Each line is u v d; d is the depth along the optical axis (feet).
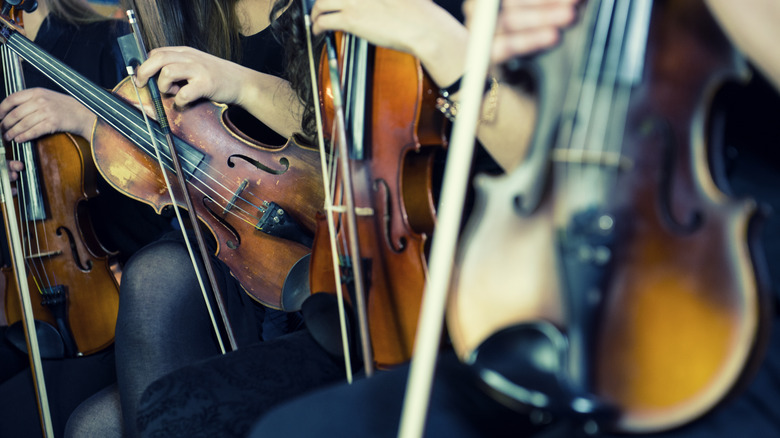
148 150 5.11
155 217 5.81
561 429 3.52
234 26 5.67
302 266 4.93
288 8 5.21
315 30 4.29
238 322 5.06
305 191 5.04
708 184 3.43
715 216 3.34
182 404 4.17
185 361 4.83
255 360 4.36
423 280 4.27
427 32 4.08
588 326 3.40
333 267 4.48
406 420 3.20
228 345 5.01
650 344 3.31
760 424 3.49
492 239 3.57
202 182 5.10
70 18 5.97
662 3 3.51
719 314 3.23
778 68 3.29
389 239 4.34
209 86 5.10
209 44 5.66
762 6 3.22
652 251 3.42
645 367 3.30
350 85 4.41
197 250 5.03
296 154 5.06
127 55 5.20
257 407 4.17
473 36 3.34
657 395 3.27
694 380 3.22
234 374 4.28
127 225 5.83
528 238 3.54
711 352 3.21
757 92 3.69
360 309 4.11
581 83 3.53
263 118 5.30
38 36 6.02
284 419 3.77
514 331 3.39
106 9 6.05
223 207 5.08
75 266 5.50
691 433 3.41
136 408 4.80
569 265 3.46
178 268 4.95
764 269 3.26
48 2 5.98
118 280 5.55
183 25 5.64
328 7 4.19
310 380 4.31
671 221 3.43
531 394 3.18
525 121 4.08
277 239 5.05
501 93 4.07
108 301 5.51
